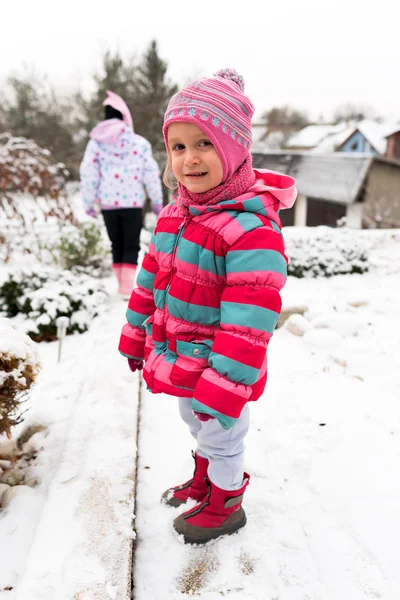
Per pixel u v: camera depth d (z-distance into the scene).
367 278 5.94
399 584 1.65
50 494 1.88
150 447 2.41
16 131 27.45
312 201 23.27
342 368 3.37
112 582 1.50
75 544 1.64
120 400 2.59
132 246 4.79
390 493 2.08
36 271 4.41
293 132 53.56
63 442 2.39
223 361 1.39
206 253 1.48
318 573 1.71
